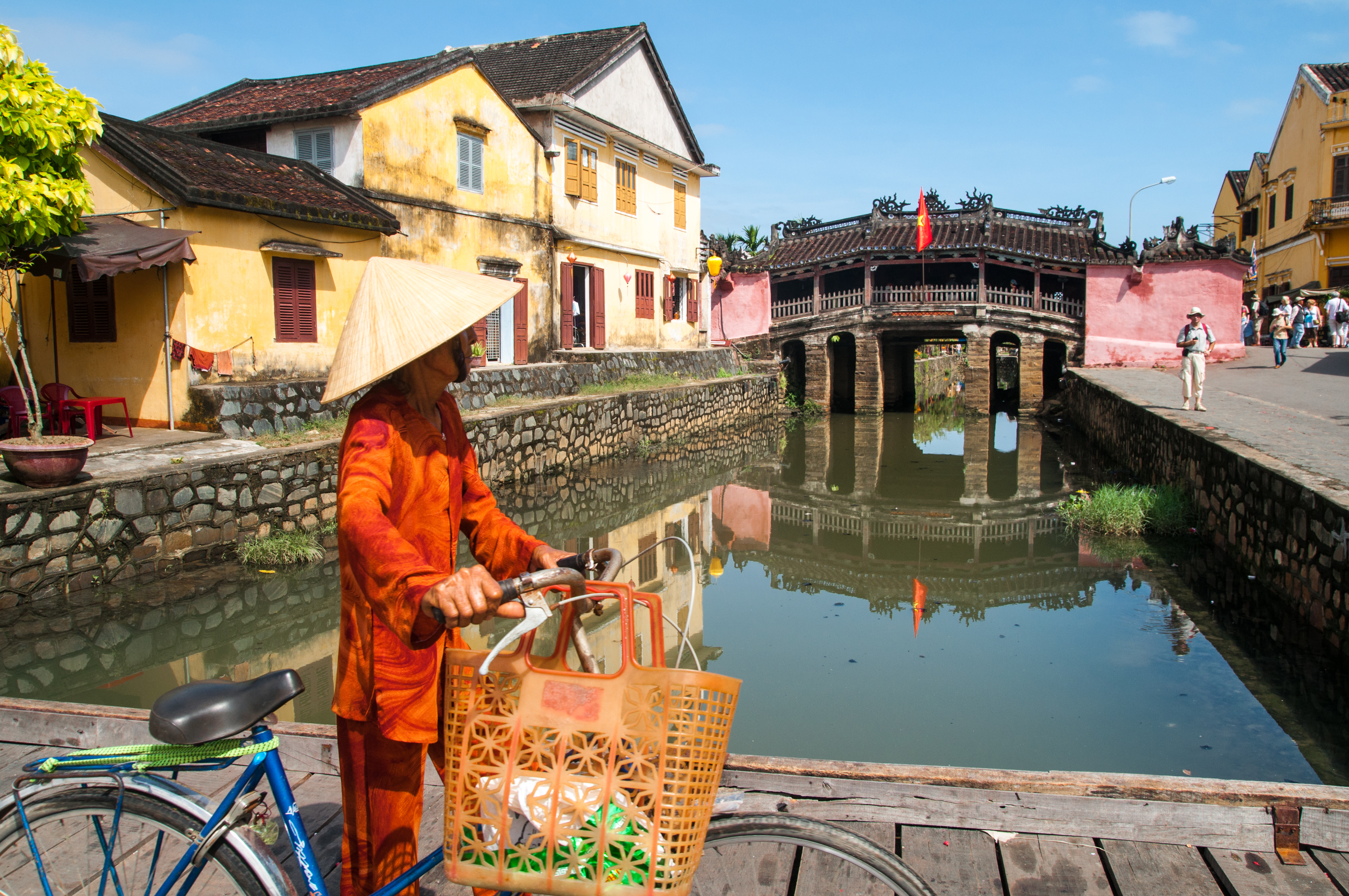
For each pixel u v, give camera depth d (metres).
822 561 10.65
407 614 1.60
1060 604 8.34
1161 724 5.48
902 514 13.27
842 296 27.94
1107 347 25.00
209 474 8.81
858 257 27.22
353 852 1.98
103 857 2.38
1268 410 12.77
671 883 1.50
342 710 1.92
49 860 2.41
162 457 9.22
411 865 1.99
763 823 1.72
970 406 25.86
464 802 1.60
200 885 2.32
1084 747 5.19
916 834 2.77
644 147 21.81
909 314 26.47
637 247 22.25
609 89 20.50
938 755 5.10
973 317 25.78
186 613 7.46
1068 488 15.11
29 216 8.01
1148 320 24.64
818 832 1.70
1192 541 10.14
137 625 7.14
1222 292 23.95
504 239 17.09
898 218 28.84
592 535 11.23
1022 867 2.58
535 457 14.15
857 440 21.98
